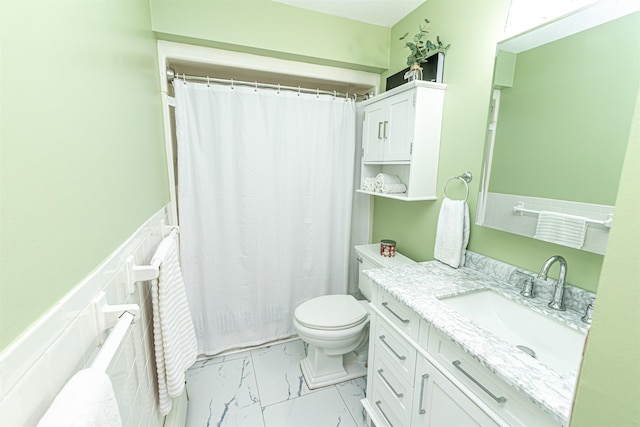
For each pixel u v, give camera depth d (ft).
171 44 5.08
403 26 5.82
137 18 3.51
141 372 2.91
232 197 6.03
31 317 1.29
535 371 2.23
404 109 4.99
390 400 3.95
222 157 5.78
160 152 4.76
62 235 1.57
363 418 4.79
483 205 4.20
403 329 3.62
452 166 4.77
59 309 1.50
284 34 5.39
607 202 2.82
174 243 3.84
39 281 1.35
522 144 3.61
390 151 5.41
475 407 2.58
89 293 1.85
